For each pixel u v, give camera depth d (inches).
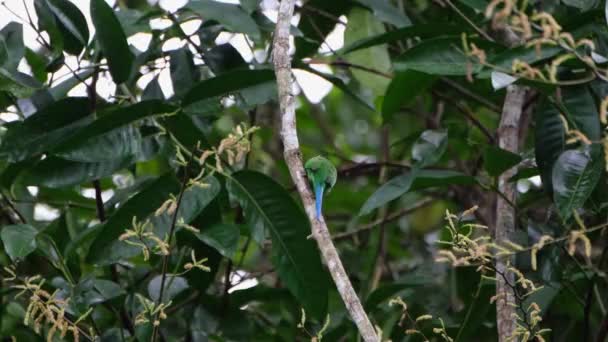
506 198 379.2
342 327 407.8
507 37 424.8
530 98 463.2
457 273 450.0
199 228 374.6
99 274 425.7
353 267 499.2
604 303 443.5
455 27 391.9
